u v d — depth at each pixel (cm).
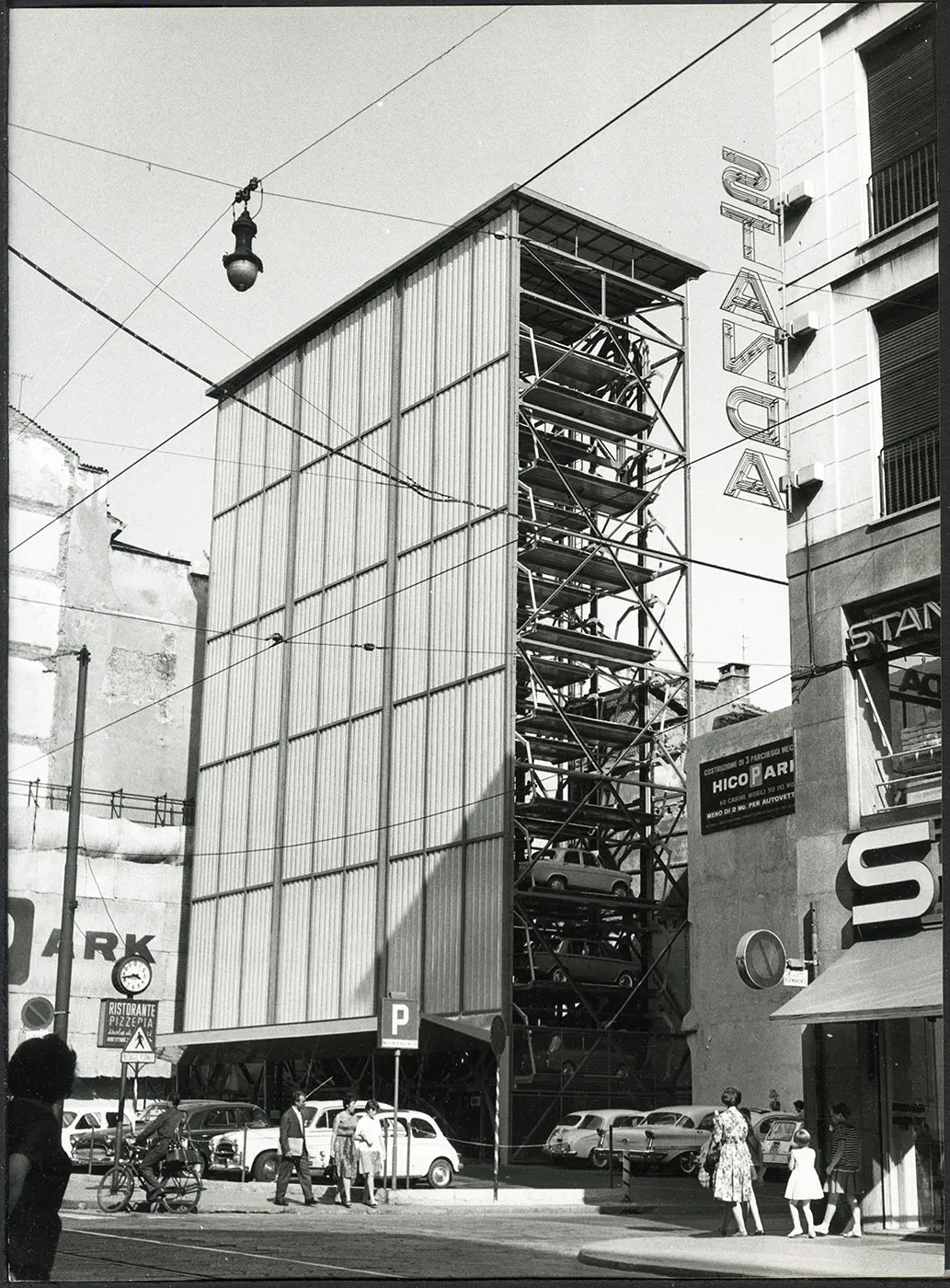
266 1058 3644
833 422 1773
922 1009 1405
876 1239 1393
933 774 1655
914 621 1652
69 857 2364
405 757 3725
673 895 3775
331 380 4162
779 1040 2839
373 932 3684
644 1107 3578
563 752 3844
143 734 4012
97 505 3159
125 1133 2202
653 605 4100
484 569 3619
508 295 3684
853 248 1755
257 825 4050
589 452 4031
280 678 4081
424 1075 3609
